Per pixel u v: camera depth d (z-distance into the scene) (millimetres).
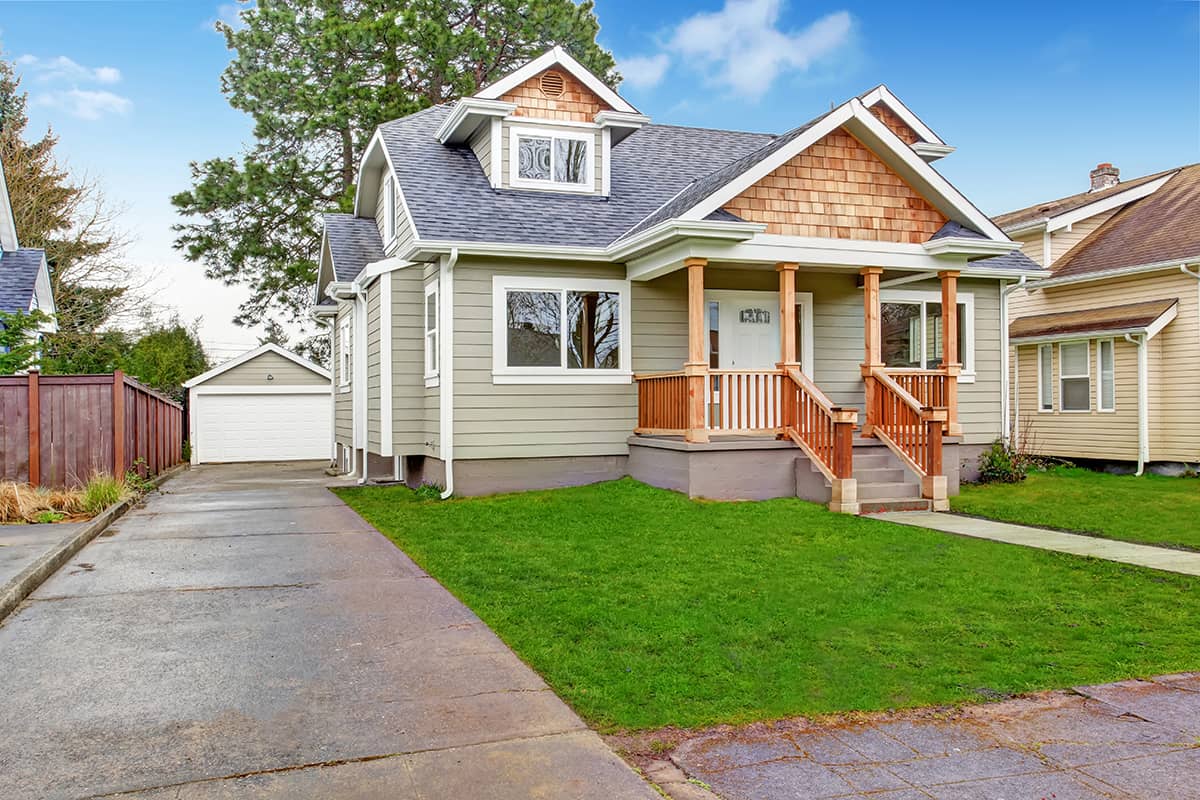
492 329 12086
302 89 24562
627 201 13945
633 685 4523
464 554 7949
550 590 6539
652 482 11977
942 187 11867
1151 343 15867
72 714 4129
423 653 5078
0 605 5805
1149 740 3906
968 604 6137
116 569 7430
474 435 12039
